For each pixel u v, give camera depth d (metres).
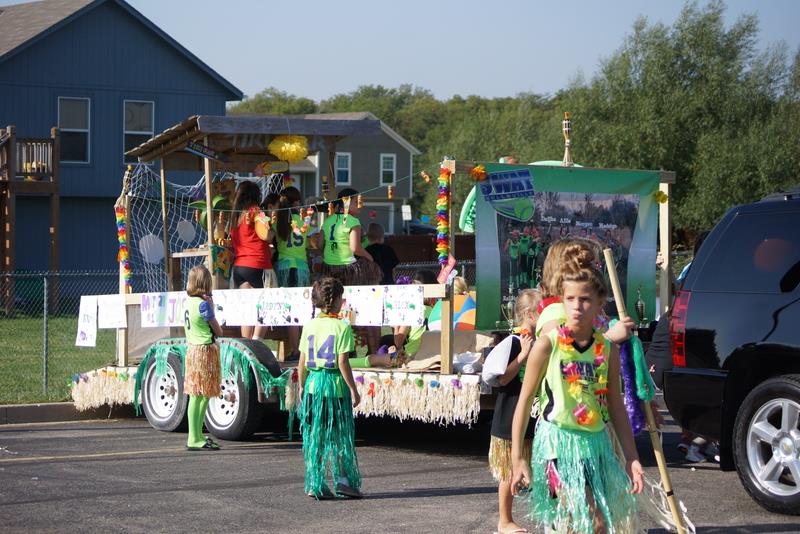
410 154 55.84
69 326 19.83
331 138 11.80
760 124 39.72
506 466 6.12
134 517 6.74
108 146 30.94
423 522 6.61
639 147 40.75
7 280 22.48
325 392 7.25
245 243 10.88
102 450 9.52
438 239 8.90
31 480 7.98
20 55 29.62
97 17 30.64
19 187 25.06
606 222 10.10
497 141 61.16
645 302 10.38
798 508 6.72
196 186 13.12
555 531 5.06
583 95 42.38
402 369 9.05
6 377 13.52
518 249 9.42
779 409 6.88
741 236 7.50
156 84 31.56
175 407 10.52
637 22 41.88
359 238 10.88
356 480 7.36
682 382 7.56
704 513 6.91
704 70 40.75
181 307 10.62
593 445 4.99
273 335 11.53
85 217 30.89
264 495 7.45
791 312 7.03
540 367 5.05
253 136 11.45
